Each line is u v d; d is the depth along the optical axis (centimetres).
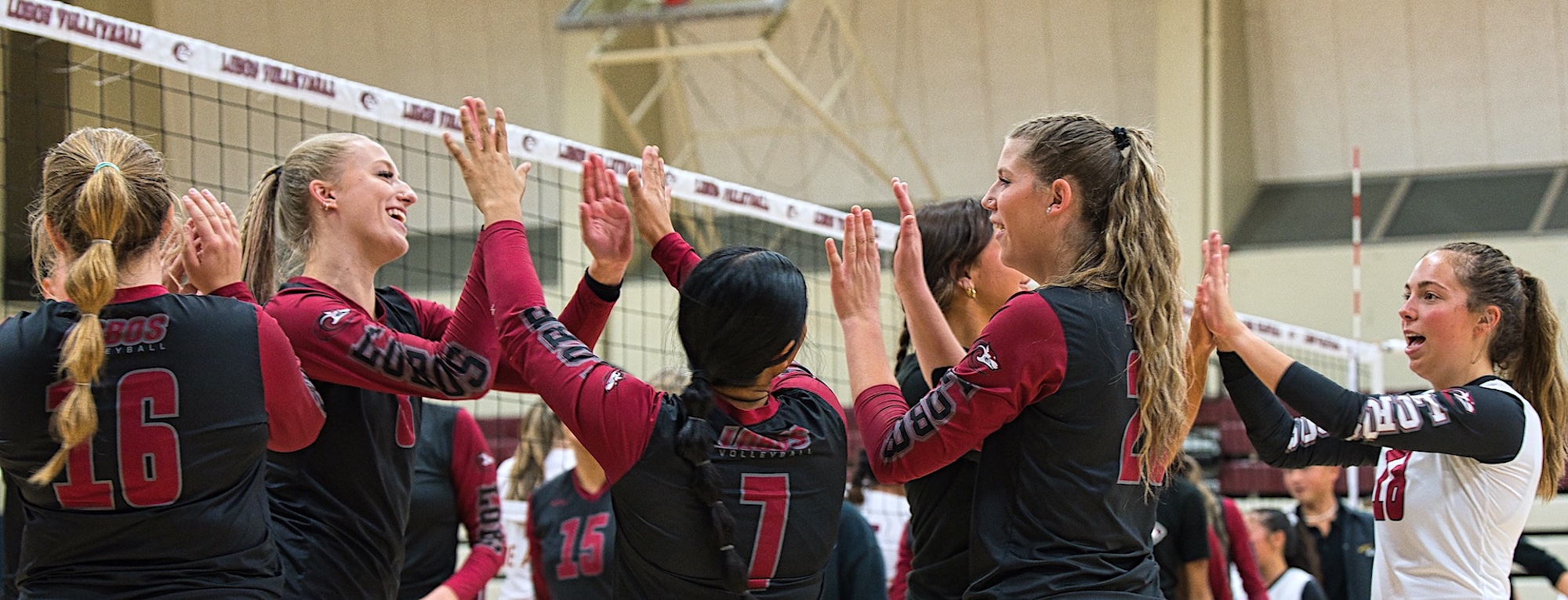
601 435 205
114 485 192
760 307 203
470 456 379
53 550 194
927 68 1136
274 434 216
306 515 236
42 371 195
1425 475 275
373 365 228
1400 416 250
